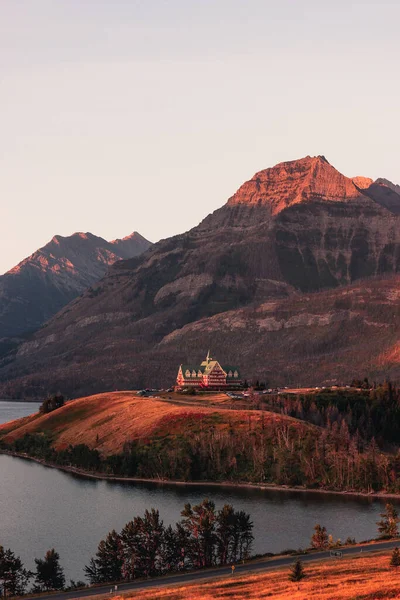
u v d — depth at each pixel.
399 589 103.12
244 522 160.12
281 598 106.62
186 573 149.88
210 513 161.62
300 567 121.69
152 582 143.62
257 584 121.81
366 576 117.12
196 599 114.25
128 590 135.88
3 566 148.12
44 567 149.88
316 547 163.38
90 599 130.12
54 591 145.62
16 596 144.00
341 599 101.50
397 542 159.88
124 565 155.50
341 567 127.31
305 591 110.06
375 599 100.88
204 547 157.50
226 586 123.81
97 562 154.75
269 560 152.75
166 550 158.88
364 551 150.00
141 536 157.62
